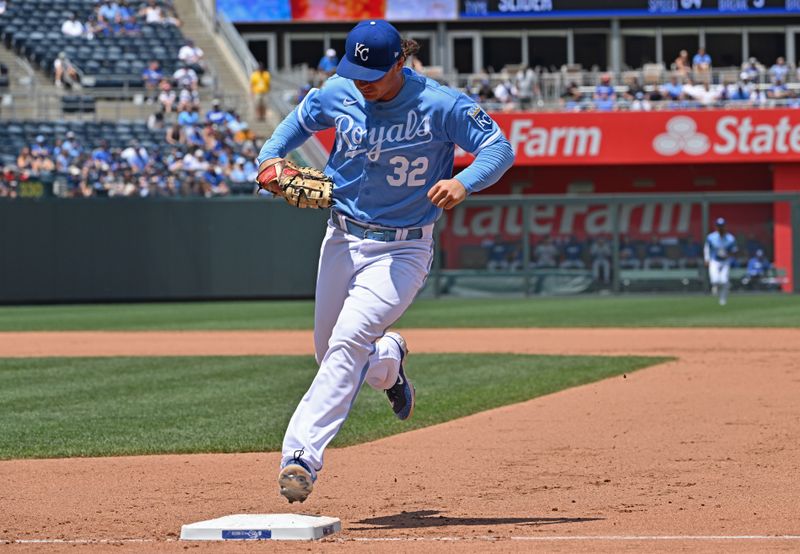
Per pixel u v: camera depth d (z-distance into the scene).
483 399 33.22
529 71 104.94
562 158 98.62
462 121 16.81
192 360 46.31
